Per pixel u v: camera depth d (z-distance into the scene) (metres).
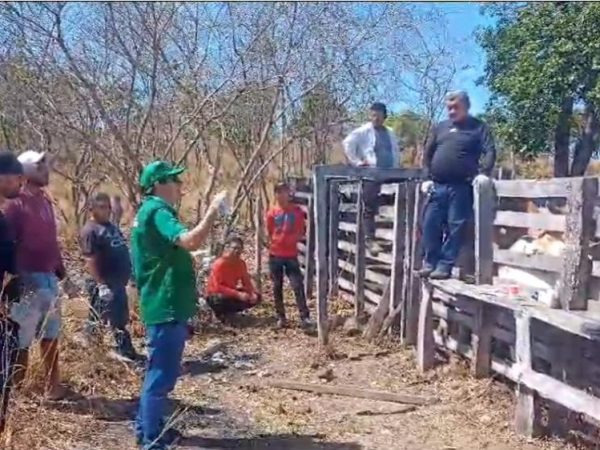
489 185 6.53
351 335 8.81
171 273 5.06
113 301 7.24
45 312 5.73
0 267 4.93
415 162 15.34
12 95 9.97
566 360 5.51
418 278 7.89
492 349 6.67
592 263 5.23
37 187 5.81
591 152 13.91
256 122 11.66
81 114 9.70
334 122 11.59
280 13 9.98
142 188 5.23
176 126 10.47
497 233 6.55
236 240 9.53
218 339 8.73
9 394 5.06
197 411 6.20
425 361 7.33
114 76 9.70
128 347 7.34
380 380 7.18
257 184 12.30
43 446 5.16
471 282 6.81
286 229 9.27
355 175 8.41
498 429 5.75
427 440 5.61
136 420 5.38
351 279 10.20
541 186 5.75
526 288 6.05
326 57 10.37
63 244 10.98
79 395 6.25
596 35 12.62
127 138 9.55
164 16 9.50
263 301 10.64
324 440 5.61
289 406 6.43
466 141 6.97
